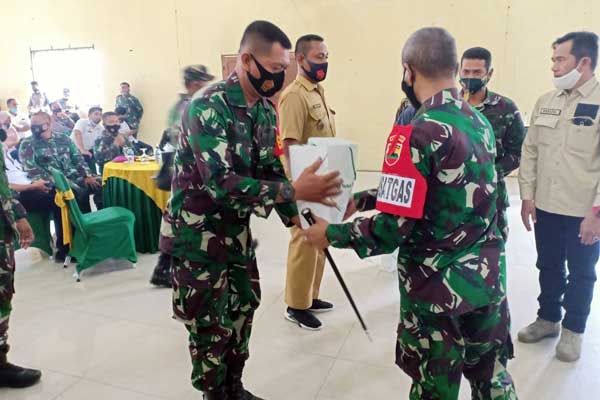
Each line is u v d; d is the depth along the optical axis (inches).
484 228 48.9
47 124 154.5
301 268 99.4
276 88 59.0
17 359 90.8
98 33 341.4
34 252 157.9
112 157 185.5
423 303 49.4
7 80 377.1
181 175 61.3
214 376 66.6
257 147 62.4
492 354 54.4
